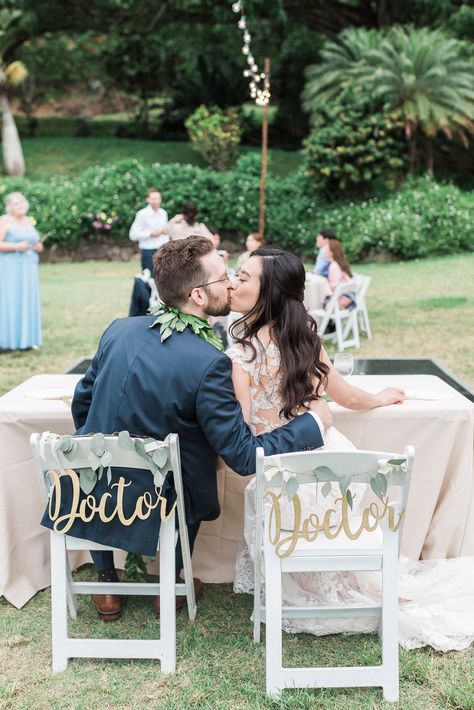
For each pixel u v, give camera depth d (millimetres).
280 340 2498
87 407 2607
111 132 26609
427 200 14469
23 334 7164
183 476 2479
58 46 25906
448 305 9344
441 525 2969
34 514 2953
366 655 2504
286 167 21109
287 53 23828
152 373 2379
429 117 15727
